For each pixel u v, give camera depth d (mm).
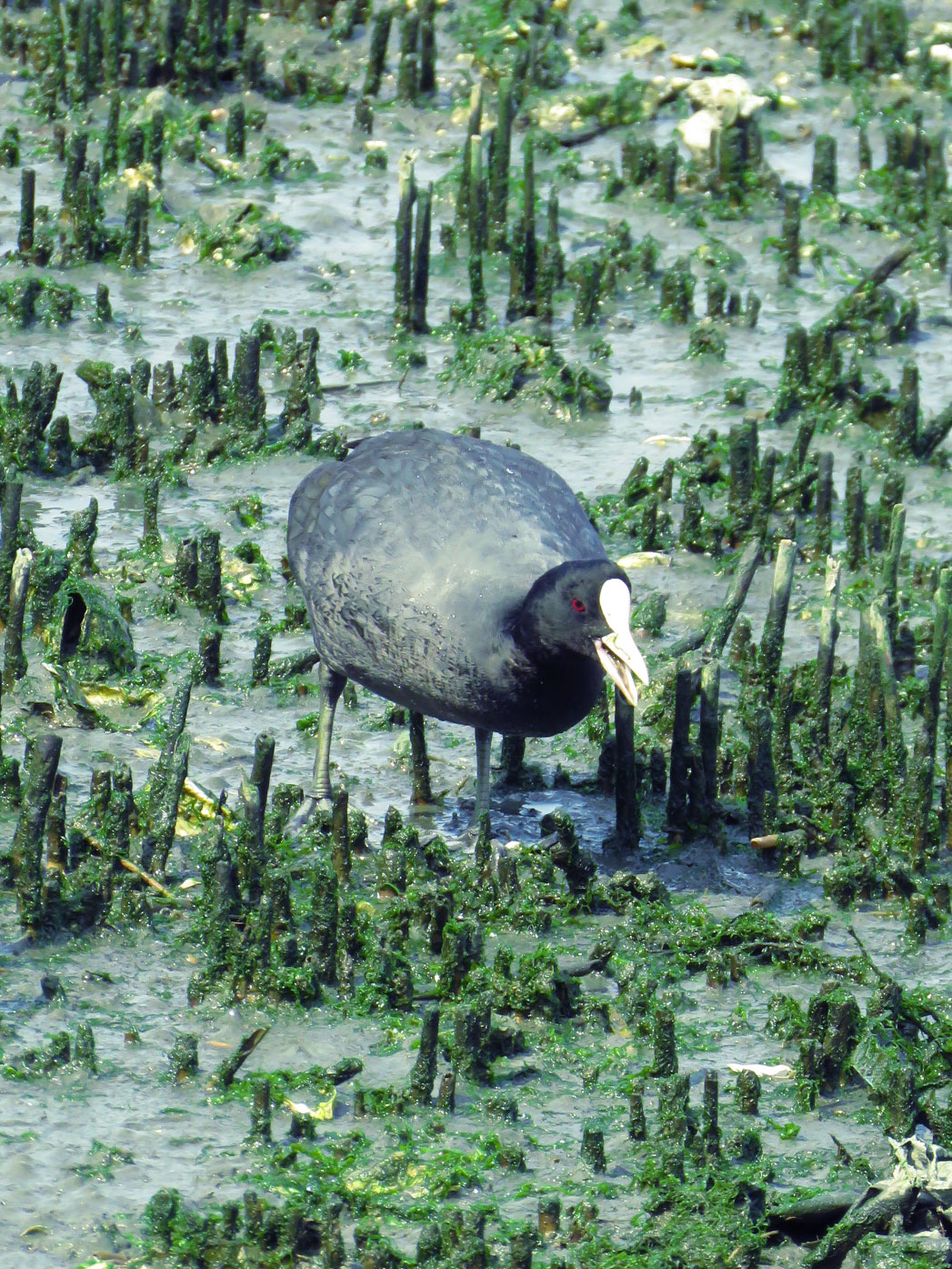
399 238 19219
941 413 17766
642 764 12523
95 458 16562
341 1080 9117
